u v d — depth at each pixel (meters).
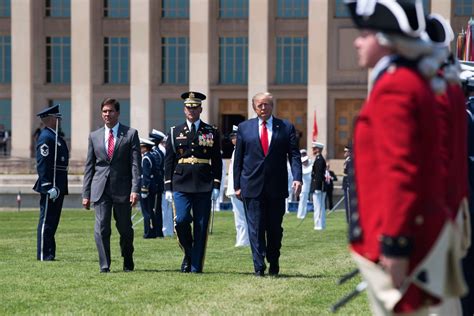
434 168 10.53
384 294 10.53
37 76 119.06
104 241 30.03
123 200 29.88
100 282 27.20
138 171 30.06
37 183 34.72
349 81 113.00
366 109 10.62
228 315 20.95
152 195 47.50
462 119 12.76
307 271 30.05
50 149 34.75
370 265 10.62
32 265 32.56
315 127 99.38
